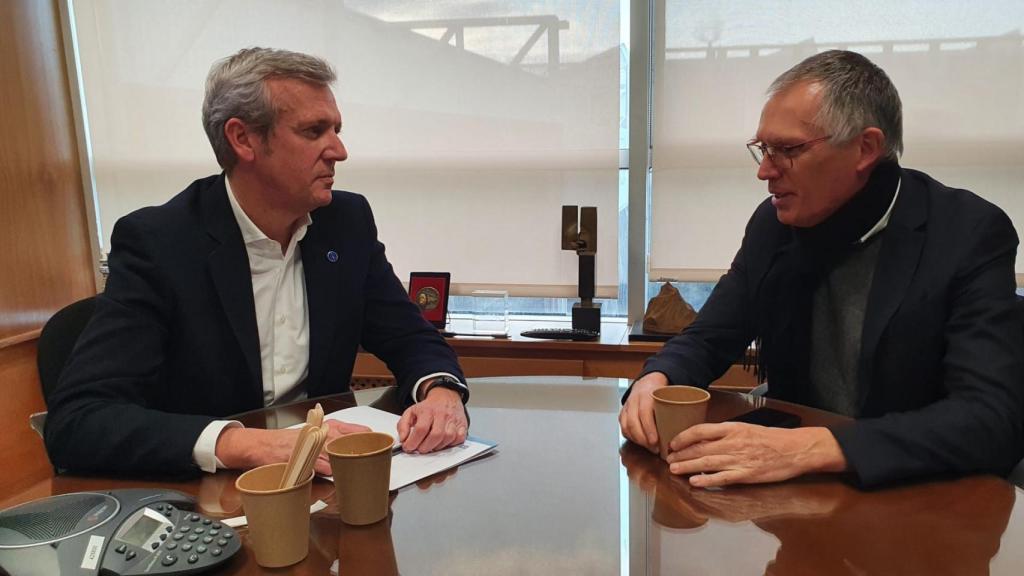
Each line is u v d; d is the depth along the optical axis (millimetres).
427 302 2539
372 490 792
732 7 2404
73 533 696
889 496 872
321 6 2648
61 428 999
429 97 2656
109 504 753
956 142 2316
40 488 928
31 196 2600
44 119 2656
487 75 2609
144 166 2824
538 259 2684
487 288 2734
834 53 1188
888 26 2309
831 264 1337
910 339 1176
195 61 2732
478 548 749
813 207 1235
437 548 749
